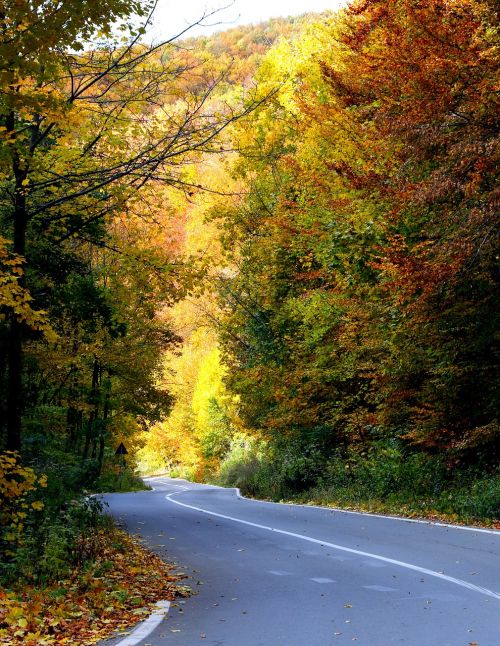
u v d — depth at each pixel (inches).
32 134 466.0
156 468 3659.0
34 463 619.5
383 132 639.8
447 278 597.6
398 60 634.2
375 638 252.2
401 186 639.1
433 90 601.9
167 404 1373.0
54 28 325.1
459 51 585.3
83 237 521.3
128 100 440.5
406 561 419.5
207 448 2343.8
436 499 718.5
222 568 430.6
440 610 291.3
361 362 874.8
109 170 434.0
